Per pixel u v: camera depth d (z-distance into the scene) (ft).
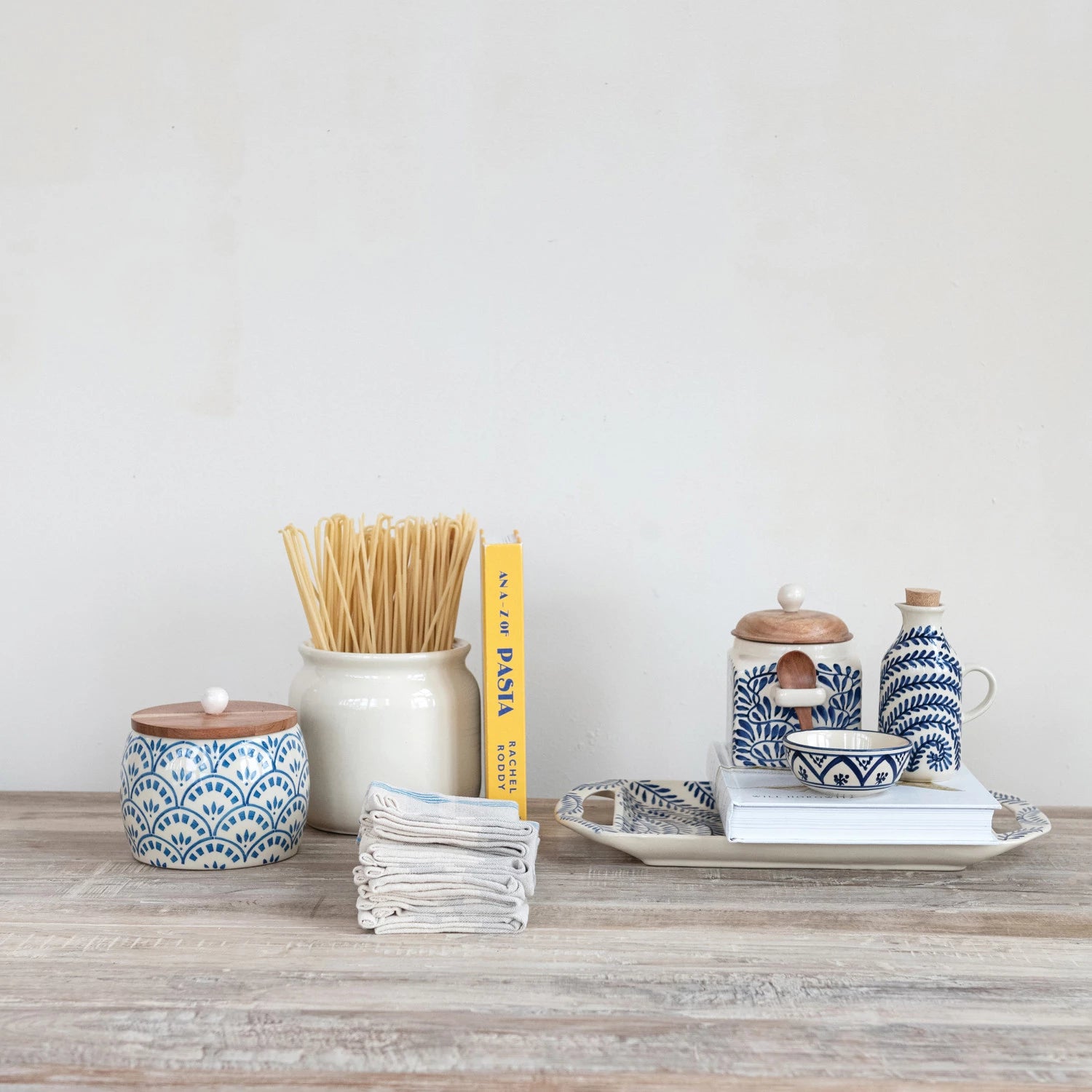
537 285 4.58
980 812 3.35
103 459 4.68
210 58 4.57
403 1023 2.49
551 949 2.88
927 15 4.46
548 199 4.56
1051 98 4.46
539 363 4.60
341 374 4.63
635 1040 2.42
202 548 4.69
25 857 3.59
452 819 3.17
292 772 3.54
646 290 4.56
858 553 4.59
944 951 2.87
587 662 4.68
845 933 2.99
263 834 3.47
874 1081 2.27
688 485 4.61
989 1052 2.38
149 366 4.65
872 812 3.37
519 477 4.63
